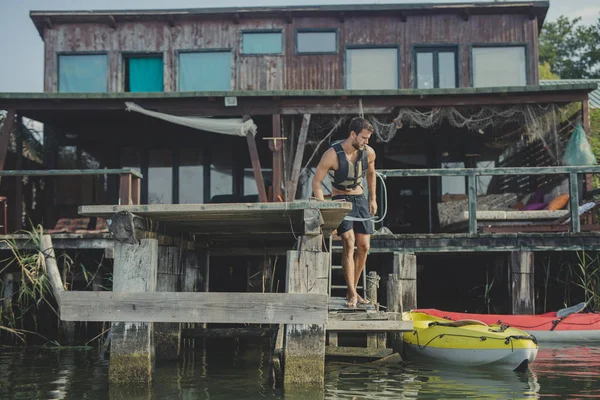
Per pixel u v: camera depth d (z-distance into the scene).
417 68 15.87
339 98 12.10
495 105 12.27
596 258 9.47
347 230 6.54
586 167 9.48
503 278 10.38
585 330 8.90
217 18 16.08
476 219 10.42
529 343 6.95
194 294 5.59
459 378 6.54
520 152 15.27
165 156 15.45
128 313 5.62
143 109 12.28
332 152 6.38
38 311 10.39
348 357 7.64
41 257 8.97
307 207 5.57
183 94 12.03
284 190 12.81
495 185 15.38
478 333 7.32
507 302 9.97
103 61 16.11
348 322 6.48
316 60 15.88
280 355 5.88
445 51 15.91
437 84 15.83
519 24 15.82
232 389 5.93
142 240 5.77
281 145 12.89
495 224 11.02
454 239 9.57
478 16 15.88
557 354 7.98
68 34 16.17
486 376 6.66
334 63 15.86
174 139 15.41
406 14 15.84
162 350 7.73
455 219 11.48
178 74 16.03
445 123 13.91
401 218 15.34
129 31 16.17
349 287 6.74
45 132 14.94
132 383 5.67
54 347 9.05
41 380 6.52
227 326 9.98
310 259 5.62
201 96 12.04
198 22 16.12
